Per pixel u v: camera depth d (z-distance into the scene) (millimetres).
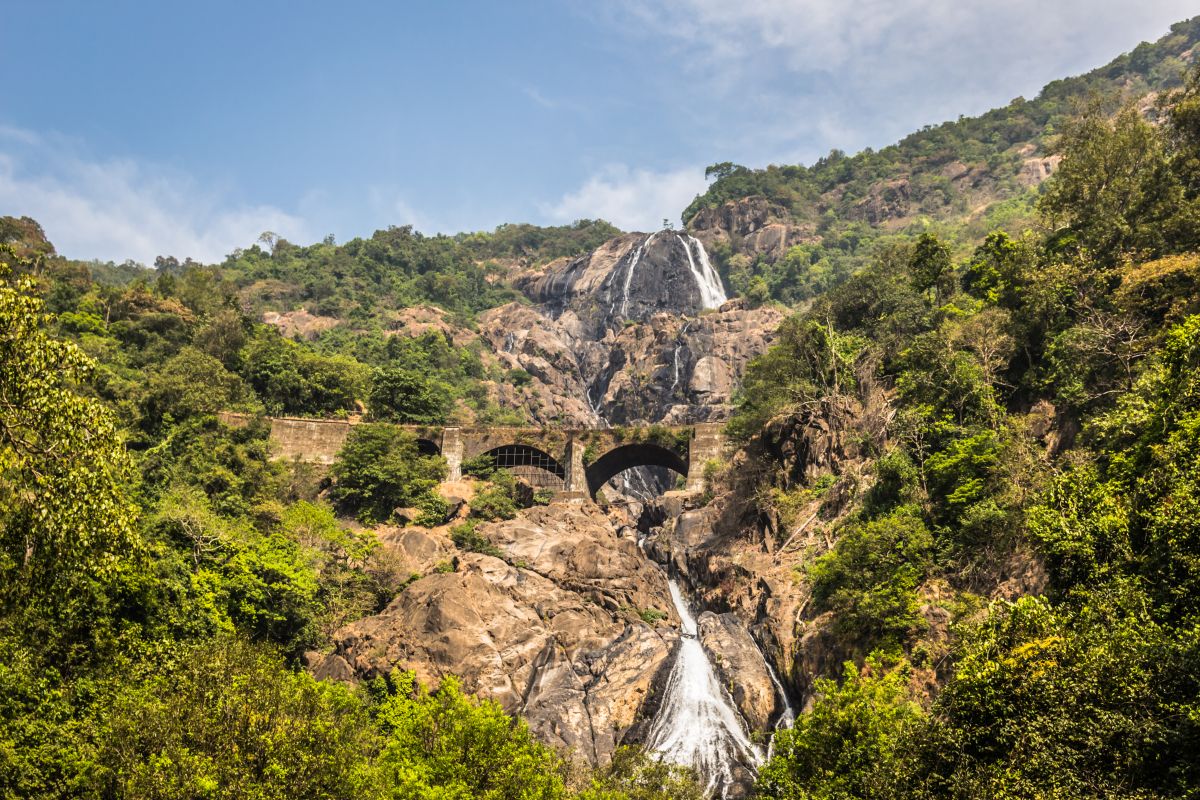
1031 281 68125
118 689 43562
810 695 56781
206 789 35125
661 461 98750
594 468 96375
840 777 35656
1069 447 56688
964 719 31891
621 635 66062
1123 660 29094
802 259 190750
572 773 47250
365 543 74062
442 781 37844
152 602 54094
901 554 56219
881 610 53594
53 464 27422
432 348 142625
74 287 115375
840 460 73125
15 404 26609
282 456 87500
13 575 27734
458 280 195000
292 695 41031
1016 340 65250
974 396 63781
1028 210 163500
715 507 82625
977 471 57812
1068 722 28609
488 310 188375
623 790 45812
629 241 198625
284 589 63750
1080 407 57406
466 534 76875
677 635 67125
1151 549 35125
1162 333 53375
